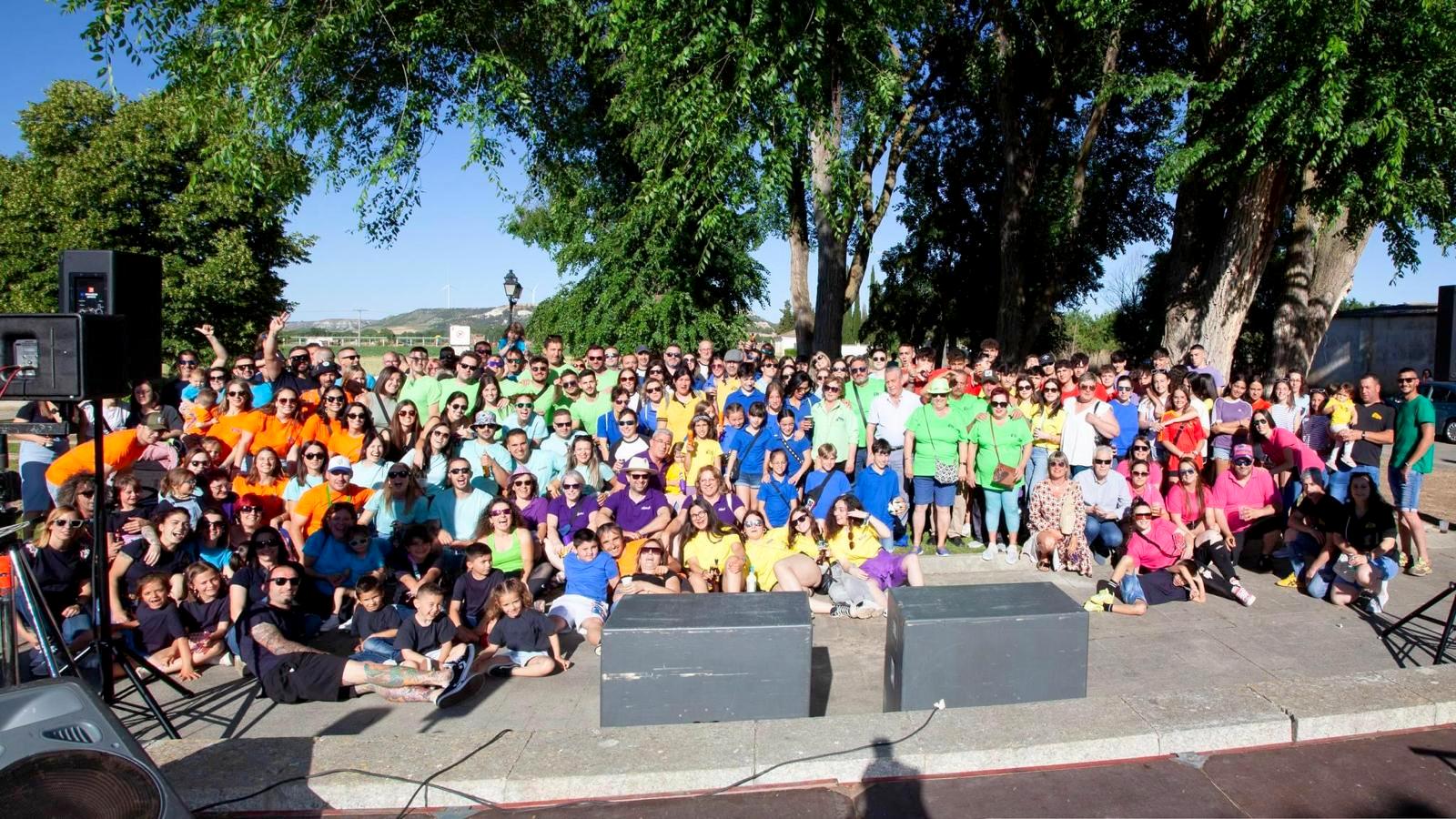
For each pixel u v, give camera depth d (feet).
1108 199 64.64
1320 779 12.60
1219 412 27.81
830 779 12.63
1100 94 42.80
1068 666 14.42
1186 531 22.43
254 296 72.90
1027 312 62.64
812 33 37.55
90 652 16.05
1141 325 87.56
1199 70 42.83
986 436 25.73
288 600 18.69
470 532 23.57
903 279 79.00
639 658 14.05
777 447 27.20
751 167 37.35
